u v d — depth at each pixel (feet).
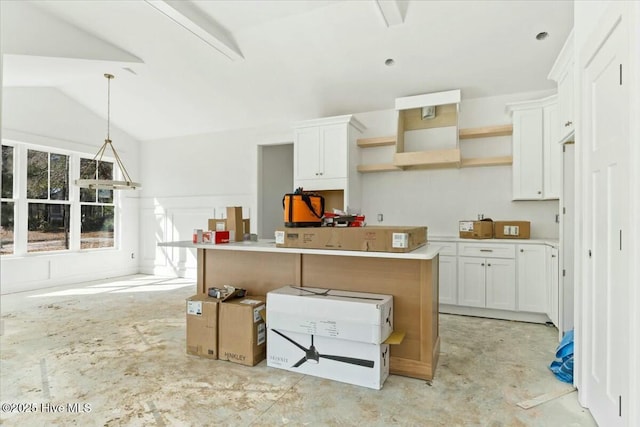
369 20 11.08
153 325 11.37
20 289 16.33
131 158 21.68
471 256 12.84
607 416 5.48
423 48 11.89
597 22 5.93
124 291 16.53
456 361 8.66
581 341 6.75
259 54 13.32
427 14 10.55
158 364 8.38
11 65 12.59
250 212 18.95
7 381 7.52
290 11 11.10
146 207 21.94
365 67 13.20
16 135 16.19
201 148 20.39
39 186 17.39
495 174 13.97
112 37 12.82
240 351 8.36
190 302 8.95
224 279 9.98
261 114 17.60
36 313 12.75
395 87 14.11
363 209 16.10
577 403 6.68
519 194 12.69
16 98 16.21
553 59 11.66
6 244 16.21
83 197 19.35
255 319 8.36
